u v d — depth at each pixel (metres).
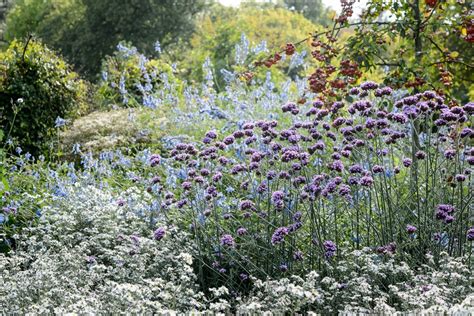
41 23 35.94
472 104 5.09
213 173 6.05
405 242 5.24
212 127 9.38
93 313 3.76
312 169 6.25
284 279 4.12
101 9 33.38
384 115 5.21
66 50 34.56
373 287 4.71
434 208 5.23
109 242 5.60
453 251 5.19
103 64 16.59
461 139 5.55
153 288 4.11
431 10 7.79
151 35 33.56
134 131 10.62
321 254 5.09
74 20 35.06
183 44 32.88
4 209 6.70
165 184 6.95
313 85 7.54
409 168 5.73
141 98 14.27
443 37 8.40
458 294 4.32
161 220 6.05
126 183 7.69
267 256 5.30
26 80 10.72
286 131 5.30
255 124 5.57
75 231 6.22
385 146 6.22
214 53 20.80
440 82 8.14
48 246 5.95
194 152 5.58
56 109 11.20
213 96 9.96
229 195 6.49
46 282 4.50
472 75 9.04
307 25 30.62
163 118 10.29
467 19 7.53
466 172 5.20
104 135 10.98
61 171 9.36
